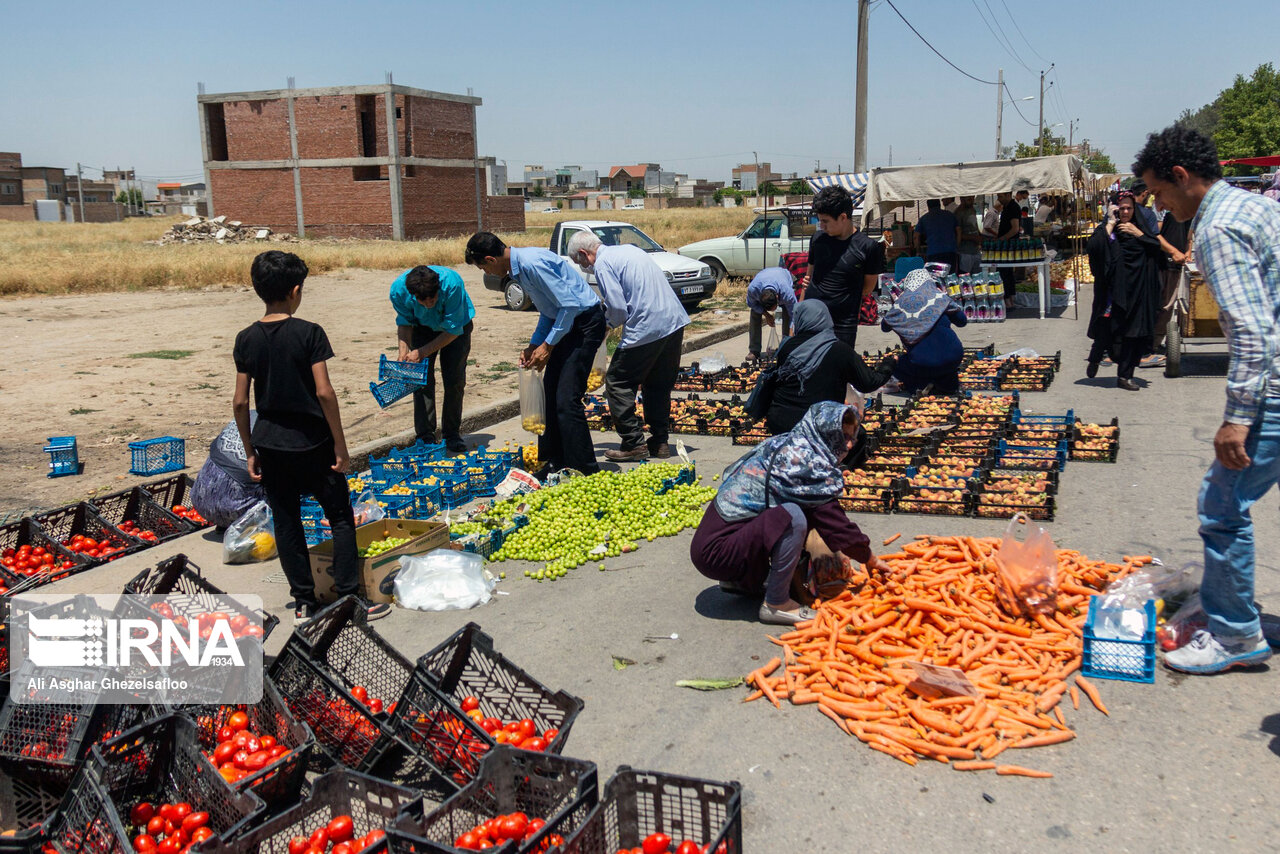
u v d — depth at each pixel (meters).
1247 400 3.78
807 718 4.10
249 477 6.59
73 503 7.25
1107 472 7.47
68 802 3.23
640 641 4.90
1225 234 3.80
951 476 7.36
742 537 4.87
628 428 8.38
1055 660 4.37
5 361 13.89
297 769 3.50
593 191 167.50
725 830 2.89
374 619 5.29
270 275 4.80
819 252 8.09
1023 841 3.23
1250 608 4.18
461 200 58.03
